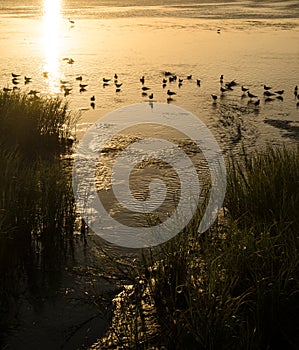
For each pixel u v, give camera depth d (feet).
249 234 23.80
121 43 127.44
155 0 293.84
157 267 23.72
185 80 81.76
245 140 50.21
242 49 113.70
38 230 28.43
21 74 86.58
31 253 27.35
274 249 23.27
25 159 42.63
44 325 21.90
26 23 177.58
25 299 23.59
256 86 76.74
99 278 25.20
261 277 21.18
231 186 30.66
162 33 147.33
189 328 19.08
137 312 22.15
